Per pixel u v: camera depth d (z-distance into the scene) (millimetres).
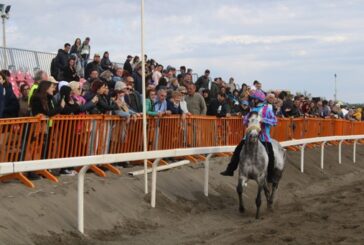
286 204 12734
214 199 12148
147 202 10320
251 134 10219
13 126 8578
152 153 10086
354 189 14328
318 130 21281
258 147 10562
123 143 11078
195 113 14430
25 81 14820
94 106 10688
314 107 23203
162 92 12695
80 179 8281
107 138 10562
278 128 17453
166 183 11625
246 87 18672
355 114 30484
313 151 20750
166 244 8398
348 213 10336
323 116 23594
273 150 11203
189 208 10984
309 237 8250
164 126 12266
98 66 15164
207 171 12078
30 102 9422
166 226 9586
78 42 16484
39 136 9094
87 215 8820
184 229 9508
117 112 11000
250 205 12367
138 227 9227
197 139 13492
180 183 12039
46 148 9227
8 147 8516
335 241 7938
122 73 14641
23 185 8961
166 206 10562
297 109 20188
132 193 10367
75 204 8945
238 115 15719
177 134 12734
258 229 9180
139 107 12383
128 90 12320
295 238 8188
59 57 14523
